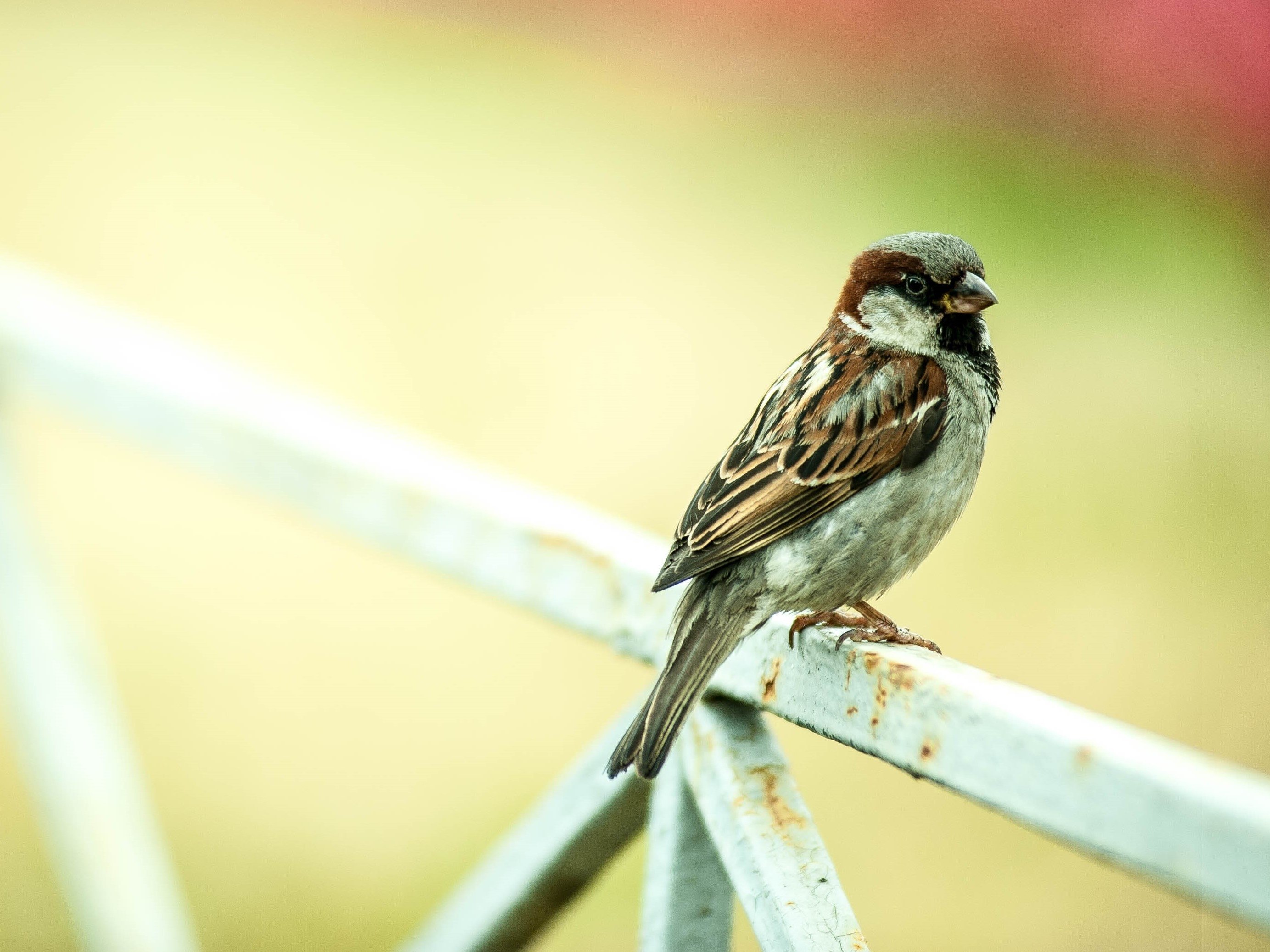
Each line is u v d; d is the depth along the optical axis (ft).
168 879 24.43
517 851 15.75
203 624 40.98
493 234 64.18
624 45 84.28
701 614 13.15
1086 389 48.73
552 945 30.55
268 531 46.26
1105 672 35.86
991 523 41.78
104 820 23.61
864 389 16.48
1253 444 45.68
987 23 69.05
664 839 13.20
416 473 16.53
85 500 47.34
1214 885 7.63
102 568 43.39
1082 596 38.29
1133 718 34.53
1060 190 63.26
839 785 33.91
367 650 40.22
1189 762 8.09
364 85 82.64
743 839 11.59
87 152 72.54
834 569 15.98
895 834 32.60
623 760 11.98
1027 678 36.06
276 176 70.33
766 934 11.12
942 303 17.16
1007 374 49.70
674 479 47.29
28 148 72.54
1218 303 54.54
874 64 74.49
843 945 10.72
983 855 32.17
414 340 56.13
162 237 64.80
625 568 13.69
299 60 86.33
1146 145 65.41
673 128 76.07
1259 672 35.73
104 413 21.99
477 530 15.39
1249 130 63.52
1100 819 8.39
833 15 74.90
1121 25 65.62
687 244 62.44
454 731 37.09
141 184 69.72
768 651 12.18
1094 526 41.52
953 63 70.85
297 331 57.21
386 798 34.65
